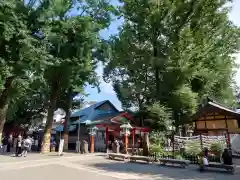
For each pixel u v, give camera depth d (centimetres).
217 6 3161
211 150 2222
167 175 1516
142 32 3341
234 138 3238
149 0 3091
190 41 3050
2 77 1850
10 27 1730
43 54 2042
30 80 2102
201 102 3469
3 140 3000
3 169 1623
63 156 2519
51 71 2855
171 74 3128
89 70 2970
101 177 1395
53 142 3303
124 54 3406
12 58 1897
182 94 3031
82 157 2472
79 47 2562
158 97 3197
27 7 2061
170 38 3206
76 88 3169
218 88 3656
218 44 3312
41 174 1449
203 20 3222
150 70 3428
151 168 1822
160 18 3148
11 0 1773
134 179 1351
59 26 2362
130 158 2239
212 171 1686
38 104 4134
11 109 3141
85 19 2484
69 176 1403
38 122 4700
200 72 3164
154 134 2817
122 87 3659
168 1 3128
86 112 4444
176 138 2666
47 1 2112
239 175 1539
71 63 2662
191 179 1384
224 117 2320
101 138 3775
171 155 2328
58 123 5556
